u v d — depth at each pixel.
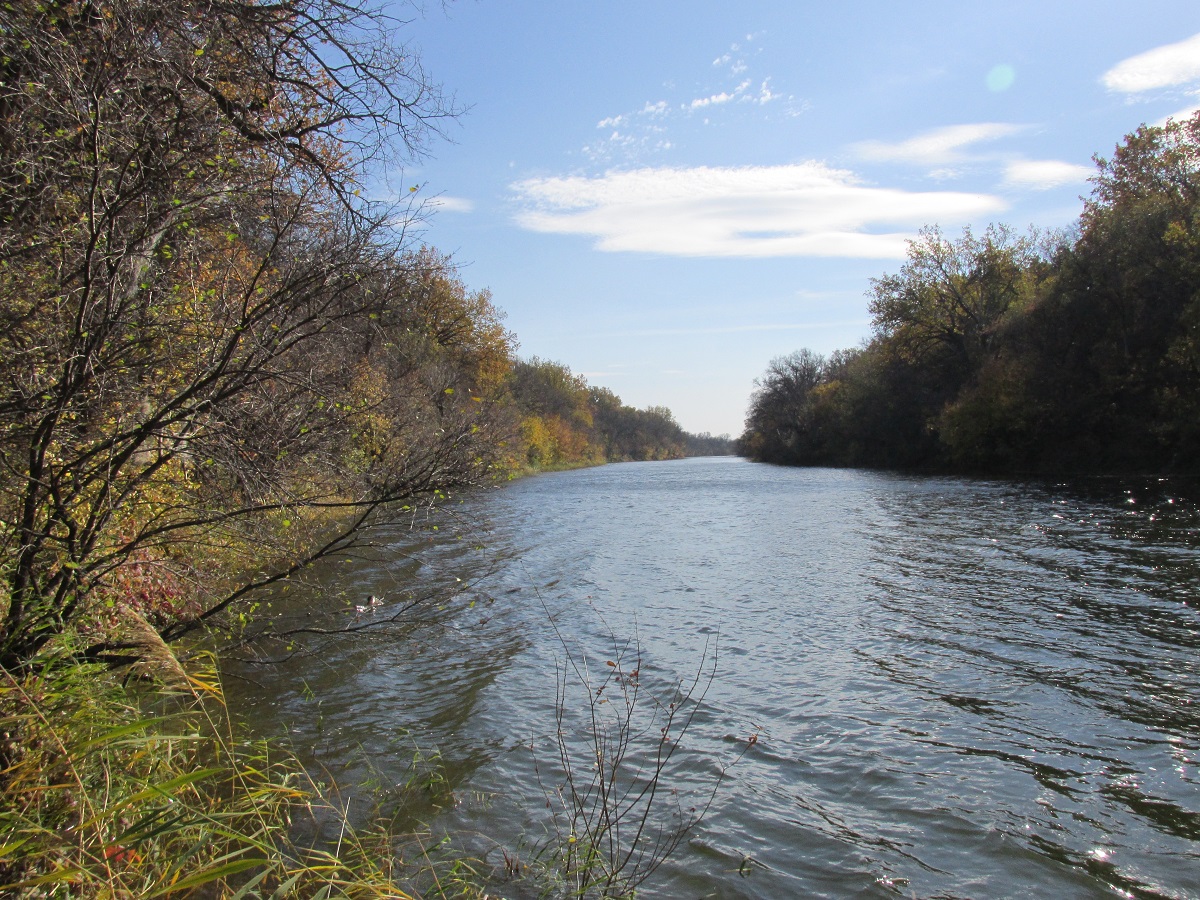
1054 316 34.88
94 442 4.64
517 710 6.97
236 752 5.68
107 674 4.58
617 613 10.74
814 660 8.52
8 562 4.22
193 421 4.57
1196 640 8.73
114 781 3.77
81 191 4.37
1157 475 29.47
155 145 4.52
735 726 6.70
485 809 5.17
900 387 52.69
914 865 4.59
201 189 4.67
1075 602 10.58
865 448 58.66
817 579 13.08
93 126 4.05
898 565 14.03
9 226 4.18
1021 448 36.66
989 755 6.08
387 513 6.01
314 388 5.09
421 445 6.13
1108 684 7.52
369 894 3.66
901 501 26.17
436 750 5.95
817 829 4.99
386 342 5.88
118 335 4.33
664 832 4.94
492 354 42.03
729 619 10.38
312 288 4.92
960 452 40.31
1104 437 33.56
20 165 4.17
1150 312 31.31
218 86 7.04
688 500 31.56
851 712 7.02
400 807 5.14
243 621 6.32
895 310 47.81
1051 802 5.34
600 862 4.46
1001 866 4.59
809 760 6.02
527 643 9.16
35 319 4.09
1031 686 7.55
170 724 5.61
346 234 5.00
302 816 4.94
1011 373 36.62
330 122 9.12
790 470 58.53
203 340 4.73
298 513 5.93
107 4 4.38
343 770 5.66
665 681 7.85
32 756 3.33
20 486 4.22
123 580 5.51
